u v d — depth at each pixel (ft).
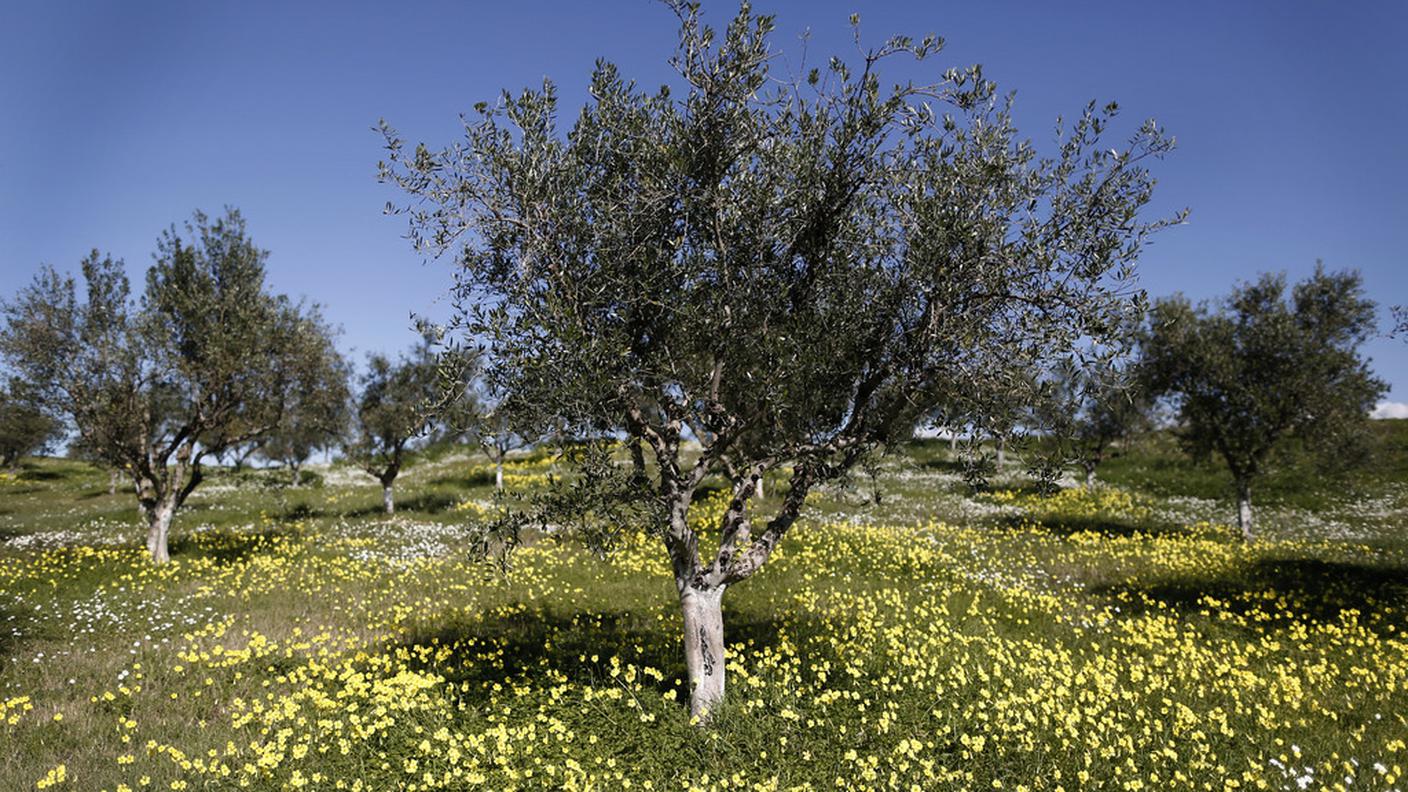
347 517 106.01
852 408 31.37
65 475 180.96
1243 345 78.18
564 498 28.14
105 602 52.06
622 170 29.73
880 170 28.12
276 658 39.55
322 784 26.17
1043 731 30.22
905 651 38.27
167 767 27.32
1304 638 44.55
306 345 75.05
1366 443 75.51
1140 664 38.42
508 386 27.09
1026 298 26.50
